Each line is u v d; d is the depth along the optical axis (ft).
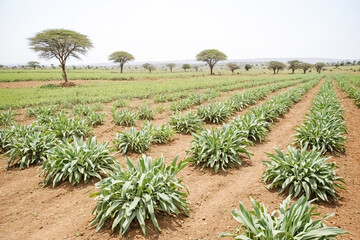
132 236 11.69
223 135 20.80
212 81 118.11
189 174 19.20
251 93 58.08
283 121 37.63
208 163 19.60
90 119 33.47
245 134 23.89
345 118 37.06
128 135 23.70
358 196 15.30
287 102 47.14
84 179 16.98
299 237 9.25
